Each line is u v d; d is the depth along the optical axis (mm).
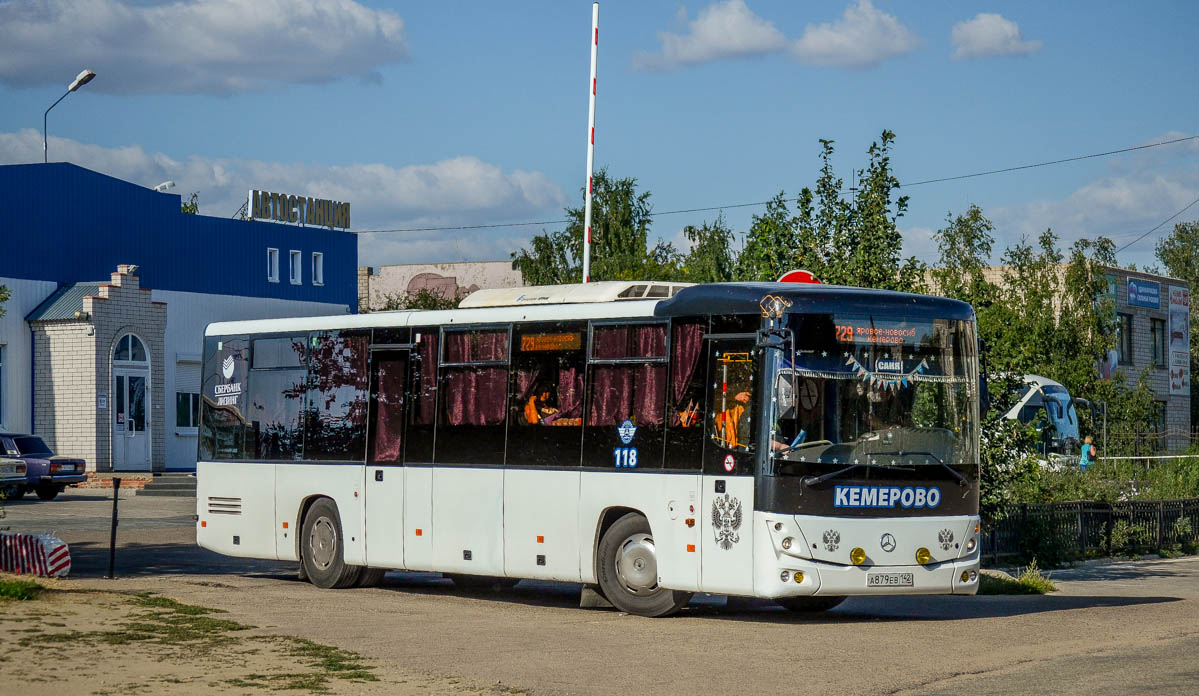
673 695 10312
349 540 18438
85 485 42219
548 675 11148
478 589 19438
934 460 14555
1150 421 44062
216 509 20344
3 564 18859
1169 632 13992
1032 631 14125
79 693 9844
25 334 45000
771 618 15547
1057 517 26938
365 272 96750
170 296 49062
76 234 47969
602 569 15633
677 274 58469
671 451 14969
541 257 67438
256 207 55062
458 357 17359
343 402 18766
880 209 21703
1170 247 109062
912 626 14602
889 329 14633
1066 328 42375
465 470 17047
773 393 14109
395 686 10477
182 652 11820
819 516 13977
